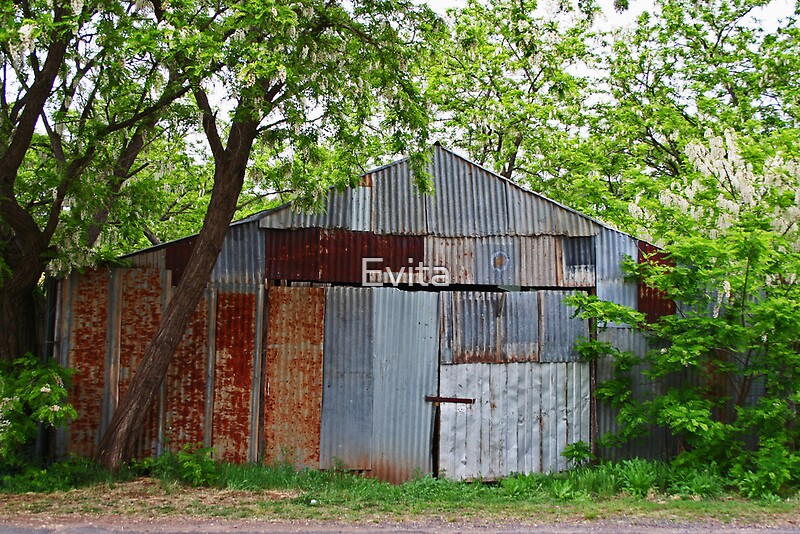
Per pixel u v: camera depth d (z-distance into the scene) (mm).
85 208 10383
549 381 11773
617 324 11477
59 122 10117
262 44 8953
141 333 10891
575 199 19203
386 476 11328
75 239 10297
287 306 11297
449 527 7980
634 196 16969
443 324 11617
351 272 11453
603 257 11836
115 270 10914
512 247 11766
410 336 11523
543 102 19328
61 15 9234
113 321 10844
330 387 11305
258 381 11172
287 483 10008
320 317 11359
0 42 8266
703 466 10508
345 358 11367
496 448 11570
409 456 11391
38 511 8078
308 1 9320
